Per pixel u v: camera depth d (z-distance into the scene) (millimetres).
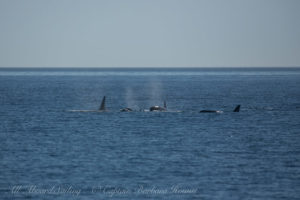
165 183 117125
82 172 125625
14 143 163125
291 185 116250
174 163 134875
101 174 123812
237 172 126438
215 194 110062
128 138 173625
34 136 177875
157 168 129500
